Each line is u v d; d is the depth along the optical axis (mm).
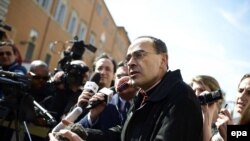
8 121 3543
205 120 2555
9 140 3525
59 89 3738
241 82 2553
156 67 2145
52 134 1920
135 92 2881
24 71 4449
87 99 2717
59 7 20219
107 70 3766
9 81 2941
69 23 22234
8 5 14883
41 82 3998
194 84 3209
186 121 1858
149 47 2150
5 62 4312
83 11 24344
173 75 2145
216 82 3207
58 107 3650
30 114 3102
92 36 27625
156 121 1958
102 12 28531
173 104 1919
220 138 2648
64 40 21859
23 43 16734
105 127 2672
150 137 1942
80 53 4621
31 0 16688
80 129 1931
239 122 2336
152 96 2064
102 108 2682
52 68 20422
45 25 18844
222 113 2484
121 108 2951
